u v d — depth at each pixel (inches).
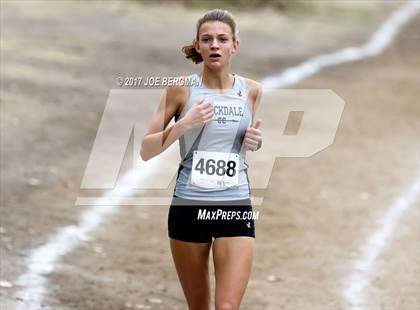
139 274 813.2
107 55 2005.4
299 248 917.8
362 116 1684.3
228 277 518.0
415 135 1539.1
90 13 2650.1
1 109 1401.3
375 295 789.9
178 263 549.3
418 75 2268.7
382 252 914.7
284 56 2336.4
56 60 1879.9
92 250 864.9
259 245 922.1
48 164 1148.5
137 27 2486.5
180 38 2363.4
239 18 2947.8
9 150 1187.3
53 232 903.1
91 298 741.3
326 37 2802.7
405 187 1186.6
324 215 1043.3
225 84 536.1
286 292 790.5
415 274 848.9
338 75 2156.7
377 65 2386.8
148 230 945.5
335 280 826.8
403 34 3085.6
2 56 1852.9
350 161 1322.6
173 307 741.3
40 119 1371.8
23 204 980.6
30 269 792.9
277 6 3189.0
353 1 3683.6
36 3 2714.1
